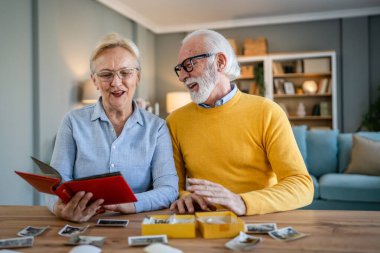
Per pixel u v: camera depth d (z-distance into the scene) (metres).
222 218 0.96
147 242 0.82
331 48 5.96
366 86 5.80
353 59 5.85
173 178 1.38
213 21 6.24
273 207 1.12
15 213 1.15
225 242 0.83
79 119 1.44
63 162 1.38
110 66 1.36
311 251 0.76
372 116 5.67
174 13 5.69
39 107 3.55
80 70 4.33
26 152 3.46
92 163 1.38
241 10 5.61
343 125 5.93
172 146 1.64
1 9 3.14
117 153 1.39
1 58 3.15
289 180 1.31
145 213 1.16
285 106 6.13
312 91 5.84
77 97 4.26
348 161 3.58
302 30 6.05
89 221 1.05
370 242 0.81
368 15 5.79
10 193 3.27
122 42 1.41
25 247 0.82
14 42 3.29
